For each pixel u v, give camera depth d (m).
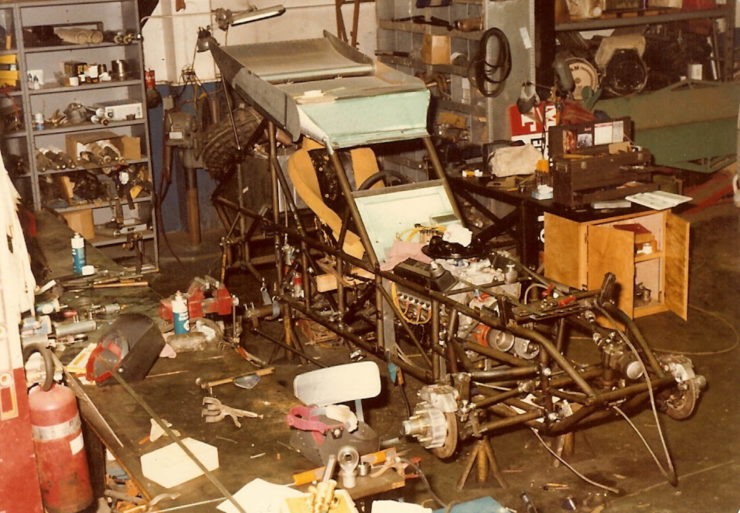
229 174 7.33
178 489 3.51
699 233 9.30
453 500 4.97
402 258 5.59
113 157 8.66
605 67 10.08
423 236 5.85
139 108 8.89
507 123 8.52
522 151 7.77
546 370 4.56
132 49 8.88
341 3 10.09
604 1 9.71
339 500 3.30
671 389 4.84
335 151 5.99
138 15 8.66
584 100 9.36
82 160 8.60
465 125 8.99
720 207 10.01
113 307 5.11
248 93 6.46
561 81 8.66
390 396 6.24
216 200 7.34
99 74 8.74
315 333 6.92
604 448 5.51
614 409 4.67
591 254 7.14
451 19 9.87
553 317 4.66
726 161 10.11
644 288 7.48
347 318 6.06
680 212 9.89
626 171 7.07
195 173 9.38
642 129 9.57
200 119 9.32
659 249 7.40
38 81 8.63
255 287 8.42
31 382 3.68
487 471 5.12
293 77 6.77
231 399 4.18
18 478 3.53
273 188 6.43
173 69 9.50
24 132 8.38
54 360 4.00
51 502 3.73
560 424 4.60
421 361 6.61
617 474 5.23
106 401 4.19
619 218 6.95
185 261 9.22
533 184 7.49
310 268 6.38
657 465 5.29
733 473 5.20
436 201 6.11
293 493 3.45
